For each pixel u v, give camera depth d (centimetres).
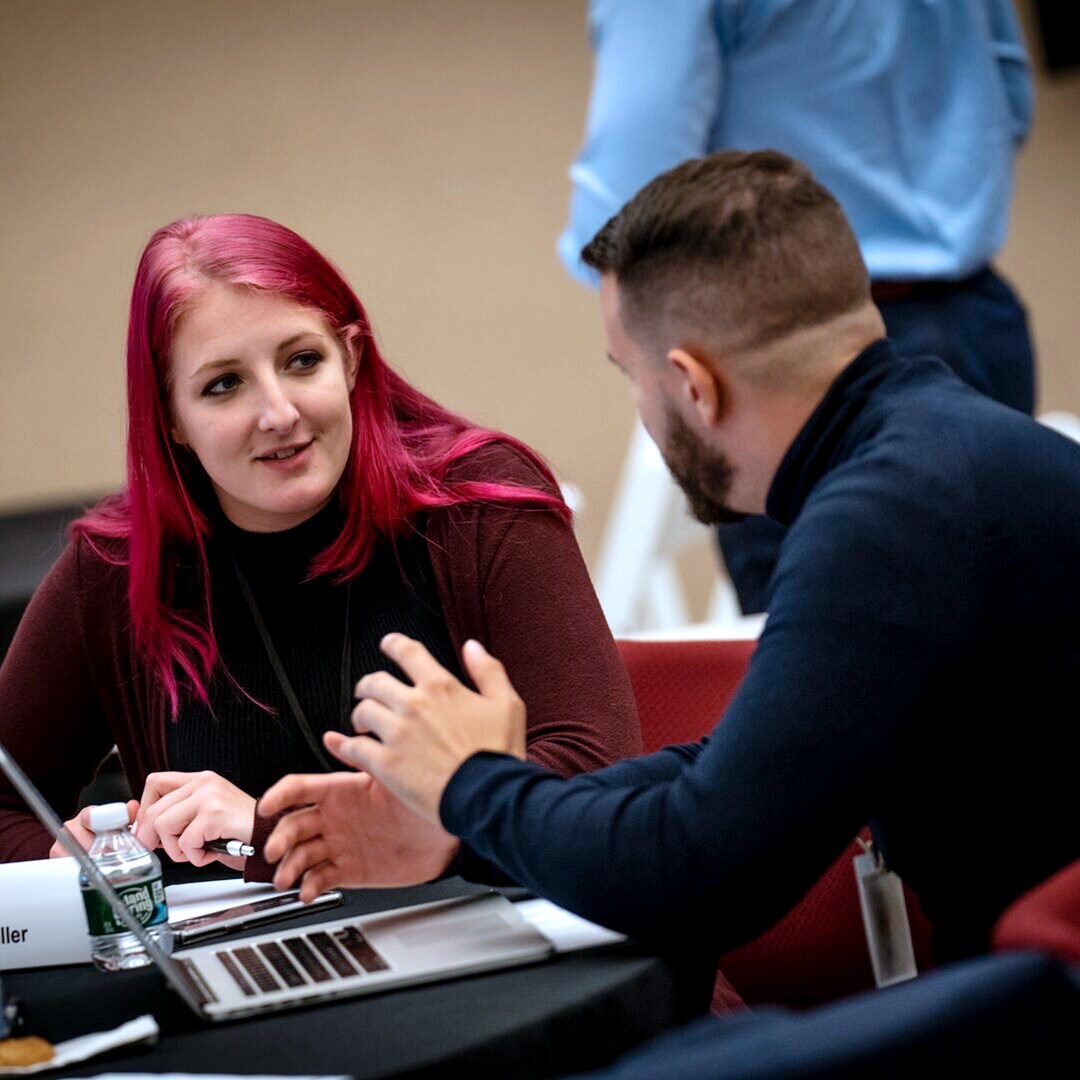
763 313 302
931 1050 180
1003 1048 181
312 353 393
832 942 428
